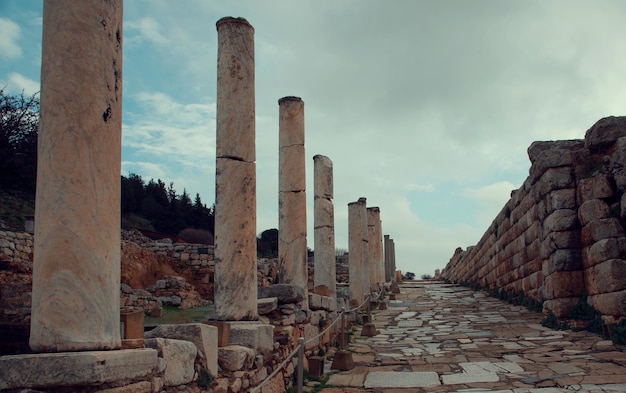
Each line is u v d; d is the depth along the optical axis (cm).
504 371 1038
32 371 444
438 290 2991
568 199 1546
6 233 1853
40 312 477
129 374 480
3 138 2567
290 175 1457
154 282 2497
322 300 1409
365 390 967
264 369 855
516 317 1745
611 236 1362
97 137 512
